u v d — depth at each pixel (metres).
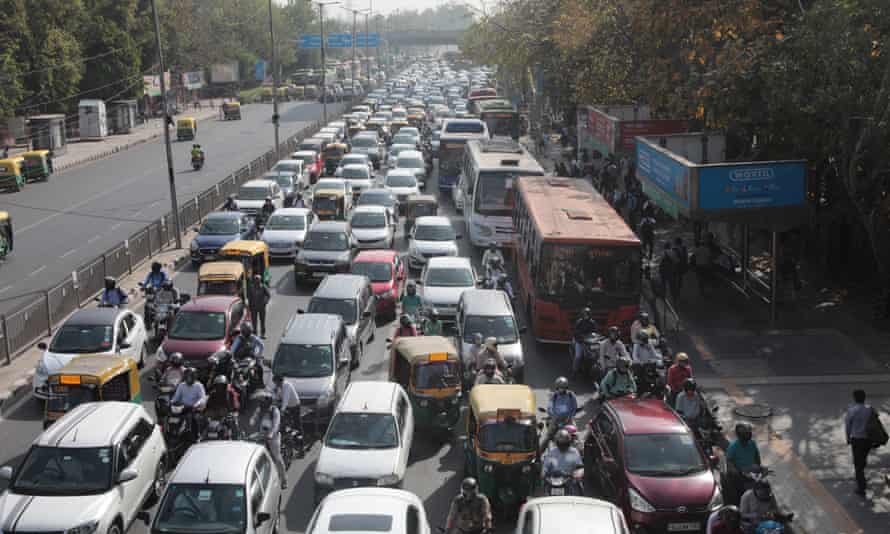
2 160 55.47
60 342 21.31
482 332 22.75
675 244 28.38
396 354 20.08
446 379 19.00
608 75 48.41
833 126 25.80
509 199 37.22
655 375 20.23
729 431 19.44
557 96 69.50
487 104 71.44
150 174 62.62
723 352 24.56
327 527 12.19
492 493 15.61
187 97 128.50
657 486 14.41
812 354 24.27
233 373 20.36
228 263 27.44
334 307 24.27
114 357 18.80
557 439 14.93
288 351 20.23
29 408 20.91
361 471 15.46
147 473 15.54
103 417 15.24
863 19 24.28
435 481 17.11
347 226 33.59
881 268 26.19
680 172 26.92
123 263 33.06
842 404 20.89
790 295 29.50
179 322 22.52
